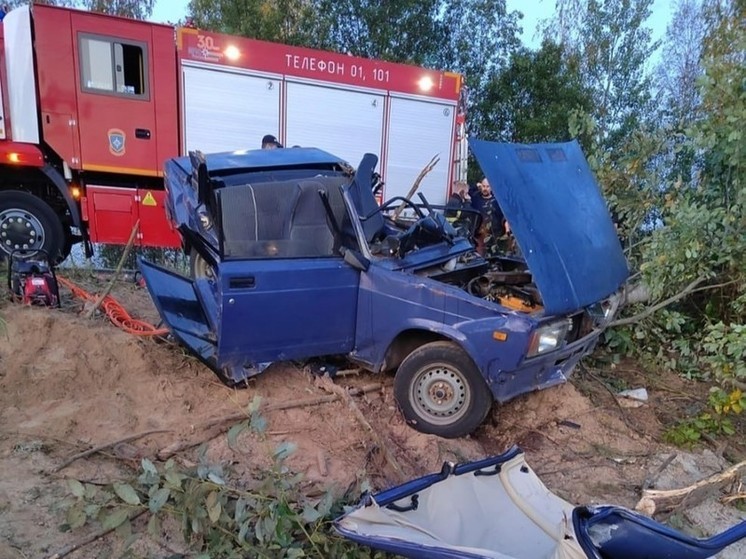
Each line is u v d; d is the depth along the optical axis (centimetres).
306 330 405
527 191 403
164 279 509
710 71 529
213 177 455
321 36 1475
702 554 221
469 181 1370
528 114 1524
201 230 443
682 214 495
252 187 408
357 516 240
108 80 743
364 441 392
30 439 352
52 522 283
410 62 1522
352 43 1527
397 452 386
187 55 780
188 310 465
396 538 226
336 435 397
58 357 425
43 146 736
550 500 286
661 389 558
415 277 399
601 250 444
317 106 881
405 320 402
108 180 787
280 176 468
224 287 369
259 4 1412
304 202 414
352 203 427
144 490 289
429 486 271
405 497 261
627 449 437
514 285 445
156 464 338
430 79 954
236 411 405
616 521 221
